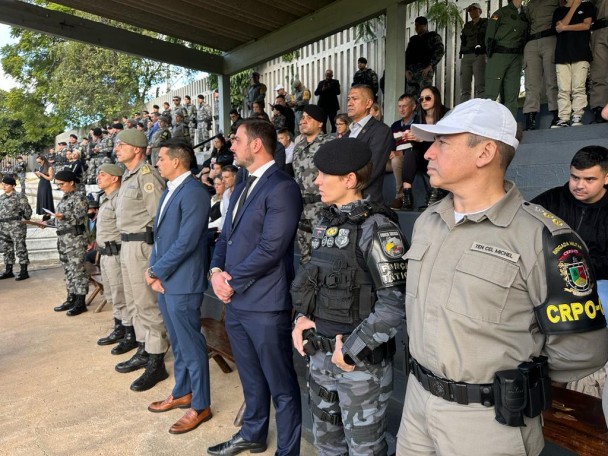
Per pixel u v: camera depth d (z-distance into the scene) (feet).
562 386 6.06
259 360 7.35
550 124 16.19
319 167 5.42
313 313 5.61
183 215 8.57
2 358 12.46
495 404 3.55
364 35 26.63
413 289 4.09
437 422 3.83
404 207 13.15
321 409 5.71
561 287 3.44
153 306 10.61
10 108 82.12
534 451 3.75
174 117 36.52
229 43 21.49
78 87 61.16
